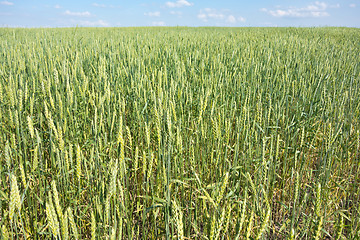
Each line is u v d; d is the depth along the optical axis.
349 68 6.00
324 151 3.32
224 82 4.83
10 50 6.80
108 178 2.22
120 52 7.16
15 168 2.27
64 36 11.17
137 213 2.52
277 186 3.13
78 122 3.70
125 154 3.52
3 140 3.05
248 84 4.92
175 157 2.45
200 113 2.58
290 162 3.45
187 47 8.61
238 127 2.72
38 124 3.92
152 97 3.45
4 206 2.48
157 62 6.30
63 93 3.62
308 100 4.45
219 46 8.92
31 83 4.52
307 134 3.68
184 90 3.85
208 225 1.95
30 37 11.31
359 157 3.44
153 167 3.24
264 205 2.54
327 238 2.67
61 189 2.40
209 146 3.08
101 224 1.94
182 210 2.41
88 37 11.55
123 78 4.87
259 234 1.33
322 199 2.67
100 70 4.16
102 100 3.16
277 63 6.19
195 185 2.74
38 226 2.39
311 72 5.69
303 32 18.36
